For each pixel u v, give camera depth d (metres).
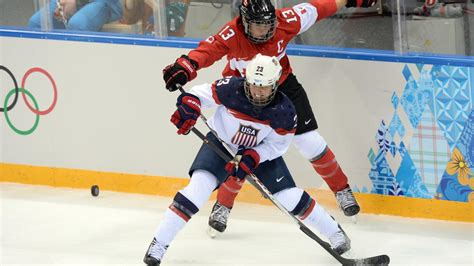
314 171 23.59
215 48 20.30
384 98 22.75
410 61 22.39
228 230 22.28
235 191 21.42
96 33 24.75
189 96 18.89
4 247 21.19
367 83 22.81
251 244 21.38
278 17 20.77
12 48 25.27
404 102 22.59
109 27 24.72
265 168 19.31
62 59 24.91
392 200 23.08
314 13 21.09
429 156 22.61
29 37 25.06
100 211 23.58
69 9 24.91
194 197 19.12
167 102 24.23
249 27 19.88
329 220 19.67
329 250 19.25
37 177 25.70
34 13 25.14
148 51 24.19
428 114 22.45
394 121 22.75
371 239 21.62
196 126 24.03
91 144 25.06
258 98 18.19
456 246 21.16
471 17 22.06
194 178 19.27
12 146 25.77
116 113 24.72
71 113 25.09
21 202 24.33
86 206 23.97
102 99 24.77
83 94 24.91
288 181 19.34
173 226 19.16
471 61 21.92
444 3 22.16
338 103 23.12
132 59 24.34
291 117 18.58
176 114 18.95
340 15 23.09
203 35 24.17
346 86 23.00
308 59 23.16
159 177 24.64
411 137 22.67
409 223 22.62
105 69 24.61
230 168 18.78
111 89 24.66
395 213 23.11
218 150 19.06
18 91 25.45
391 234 21.92
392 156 22.89
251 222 22.80
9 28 25.36
